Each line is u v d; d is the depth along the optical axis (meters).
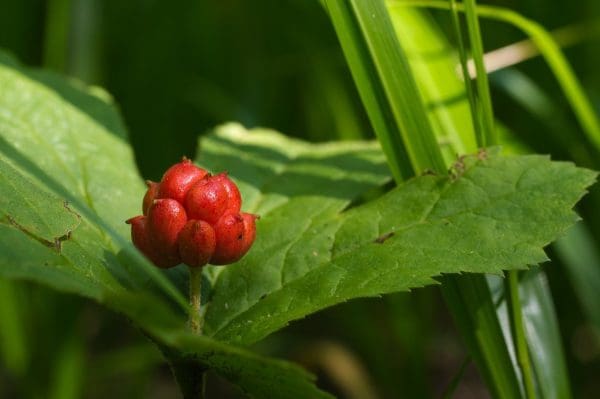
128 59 0.44
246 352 0.19
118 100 0.44
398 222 0.21
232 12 0.44
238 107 0.42
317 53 0.40
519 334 0.23
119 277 0.21
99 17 0.39
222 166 0.24
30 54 0.43
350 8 0.23
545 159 0.22
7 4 0.42
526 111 0.39
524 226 0.21
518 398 0.23
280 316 0.21
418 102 0.23
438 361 0.40
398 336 0.33
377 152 0.25
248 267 0.22
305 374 0.19
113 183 0.23
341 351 0.38
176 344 0.19
